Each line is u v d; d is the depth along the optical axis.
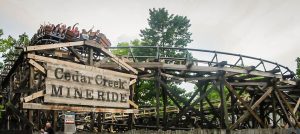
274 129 16.28
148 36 40.78
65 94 11.09
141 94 34.81
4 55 21.41
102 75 12.35
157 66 14.18
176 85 36.06
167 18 41.16
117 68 13.85
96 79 12.12
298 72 36.31
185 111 14.63
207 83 16.41
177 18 41.12
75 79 11.44
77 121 22.20
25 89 10.50
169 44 40.78
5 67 21.48
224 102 15.05
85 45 12.04
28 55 10.33
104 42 14.87
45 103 10.57
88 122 21.98
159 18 40.72
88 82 11.83
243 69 15.81
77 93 11.43
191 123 19.67
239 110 21.84
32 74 10.51
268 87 17.58
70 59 13.16
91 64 12.19
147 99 34.59
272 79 17.27
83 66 11.73
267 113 20.69
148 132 13.32
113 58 12.91
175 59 15.20
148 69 14.97
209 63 15.66
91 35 14.36
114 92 12.72
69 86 11.23
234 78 17.39
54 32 13.15
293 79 18.55
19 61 11.30
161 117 23.20
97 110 12.04
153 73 14.52
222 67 15.23
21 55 10.82
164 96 15.54
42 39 13.27
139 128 19.52
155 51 39.16
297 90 19.45
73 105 11.38
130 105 13.73
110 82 12.62
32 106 10.23
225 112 14.88
